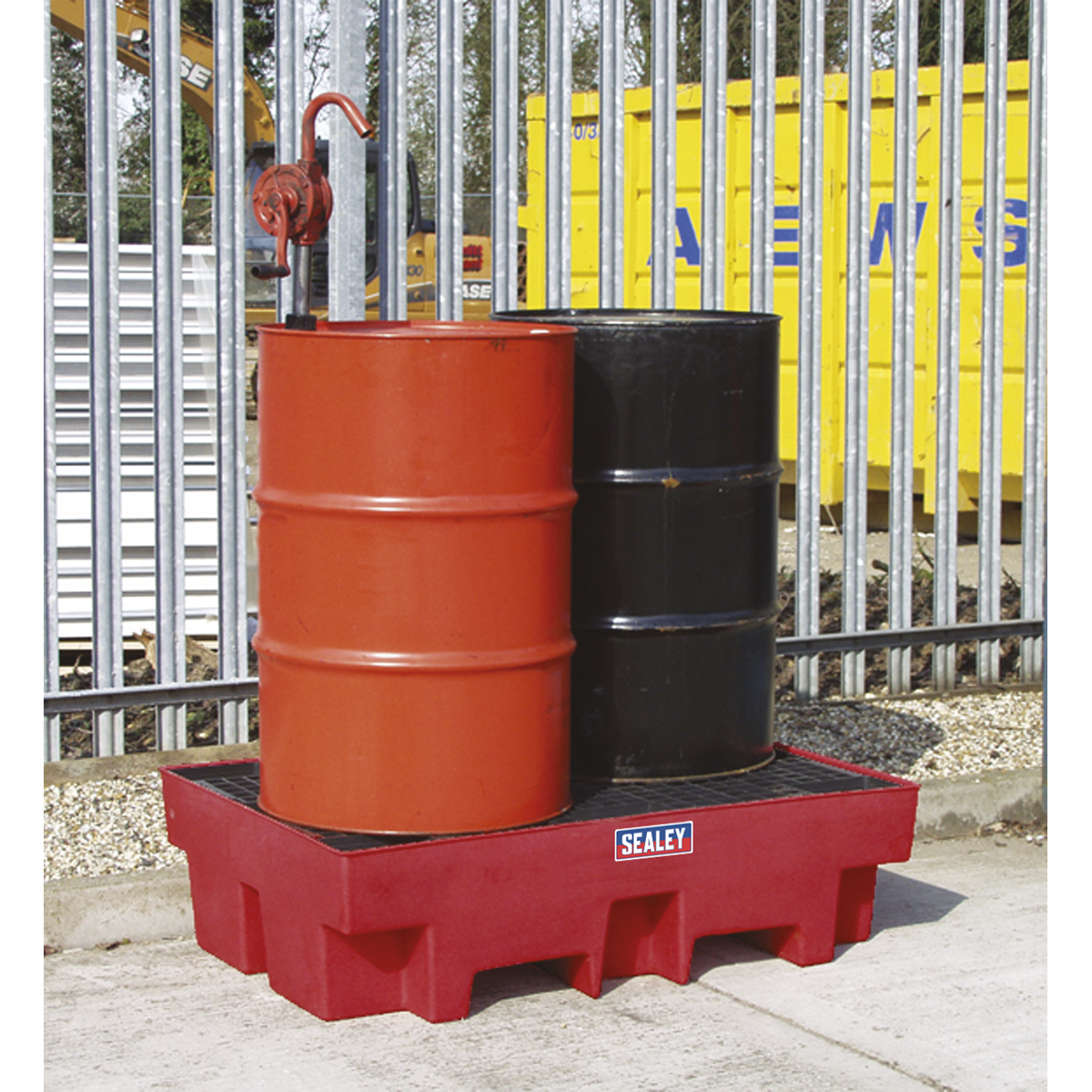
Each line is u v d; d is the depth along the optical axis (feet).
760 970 12.50
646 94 33.86
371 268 45.57
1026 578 21.17
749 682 13.19
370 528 11.03
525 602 11.39
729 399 12.66
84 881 13.15
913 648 22.94
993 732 18.71
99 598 16.34
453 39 17.35
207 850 12.64
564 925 11.55
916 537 32.04
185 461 19.45
